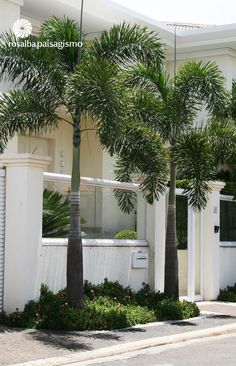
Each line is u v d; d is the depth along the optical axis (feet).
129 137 40.01
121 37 39.58
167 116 43.57
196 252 56.08
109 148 38.60
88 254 43.39
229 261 60.90
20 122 37.24
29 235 37.47
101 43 39.50
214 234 56.85
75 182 38.27
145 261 48.14
